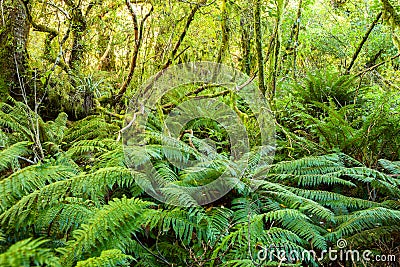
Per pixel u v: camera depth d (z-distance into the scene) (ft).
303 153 13.38
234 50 19.16
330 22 25.49
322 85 16.44
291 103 16.46
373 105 15.92
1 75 13.43
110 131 13.41
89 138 12.92
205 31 17.19
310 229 8.55
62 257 5.43
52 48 14.46
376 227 8.90
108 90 17.11
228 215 8.54
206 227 7.72
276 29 14.44
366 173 10.09
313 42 24.22
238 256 7.37
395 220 8.86
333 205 9.78
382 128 11.99
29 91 14.46
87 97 16.30
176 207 8.01
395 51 21.35
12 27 13.74
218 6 15.76
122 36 18.43
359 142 12.47
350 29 23.35
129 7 14.90
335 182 10.30
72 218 6.36
